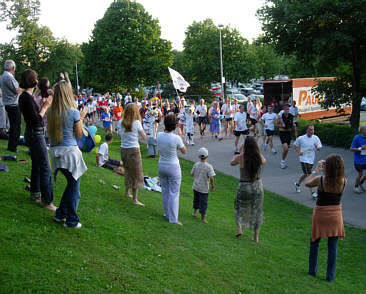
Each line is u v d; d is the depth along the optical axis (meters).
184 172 13.74
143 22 47.97
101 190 7.56
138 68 46.34
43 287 3.67
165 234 5.86
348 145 18.22
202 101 22.19
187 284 4.35
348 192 11.38
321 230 5.64
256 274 5.19
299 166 14.84
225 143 20.11
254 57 54.41
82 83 67.12
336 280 5.84
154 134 15.89
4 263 3.88
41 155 5.46
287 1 19.08
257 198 6.68
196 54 54.09
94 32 48.19
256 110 21.45
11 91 8.33
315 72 21.50
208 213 8.67
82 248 4.64
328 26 18.12
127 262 4.55
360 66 18.97
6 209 5.18
